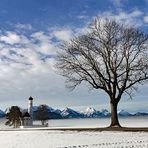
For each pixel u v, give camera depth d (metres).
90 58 55.00
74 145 29.47
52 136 41.91
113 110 55.06
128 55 54.56
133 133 43.25
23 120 85.25
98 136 39.59
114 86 54.75
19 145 31.05
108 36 55.28
